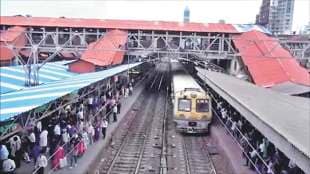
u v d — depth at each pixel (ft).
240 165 58.49
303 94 84.02
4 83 68.44
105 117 74.49
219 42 160.04
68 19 172.14
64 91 52.37
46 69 99.71
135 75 173.37
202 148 73.10
